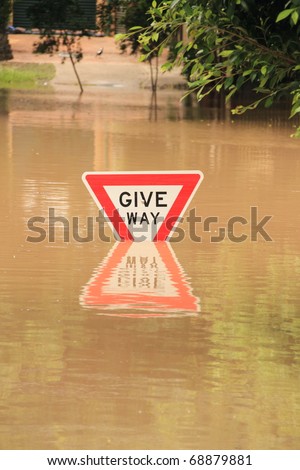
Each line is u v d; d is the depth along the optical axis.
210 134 39.56
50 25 66.81
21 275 17.05
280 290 16.22
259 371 12.50
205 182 26.78
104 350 13.22
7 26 75.50
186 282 16.67
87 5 75.19
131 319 14.60
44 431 10.81
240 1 14.02
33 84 68.75
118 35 14.59
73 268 17.53
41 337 13.73
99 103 54.84
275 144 36.22
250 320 14.57
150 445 10.52
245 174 28.41
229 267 17.78
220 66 14.43
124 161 30.75
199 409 11.39
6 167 29.03
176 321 14.46
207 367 12.63
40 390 11.85
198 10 14.12
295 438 10.73
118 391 11.84
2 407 11.38
